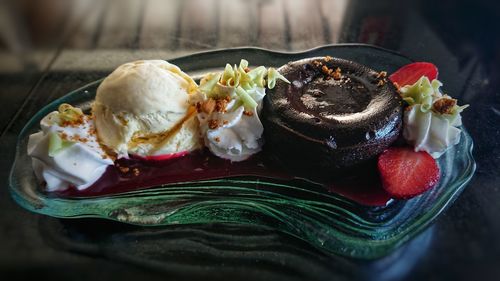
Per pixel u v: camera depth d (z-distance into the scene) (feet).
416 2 1.36
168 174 0.81
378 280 0.67
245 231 0.74
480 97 1.01
